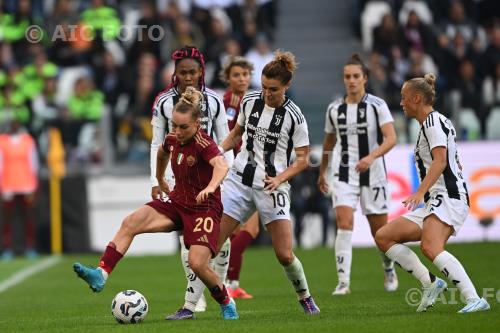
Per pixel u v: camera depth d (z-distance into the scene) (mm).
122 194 59000
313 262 48375
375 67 67062
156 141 29266
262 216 27078
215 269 29422
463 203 26297
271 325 24438
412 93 26578
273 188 26172
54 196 58625
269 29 73750
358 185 36062
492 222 56438
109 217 58906
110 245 25000
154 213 25375
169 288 39594
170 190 29531
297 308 29812
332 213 58125
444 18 75312
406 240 26953
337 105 36281
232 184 27547
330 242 58250
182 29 69250
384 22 68812
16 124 58438
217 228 25344
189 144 25156
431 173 25781
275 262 49406
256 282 40781
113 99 66188
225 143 28172
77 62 70250
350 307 29391
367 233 55938
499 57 70062
